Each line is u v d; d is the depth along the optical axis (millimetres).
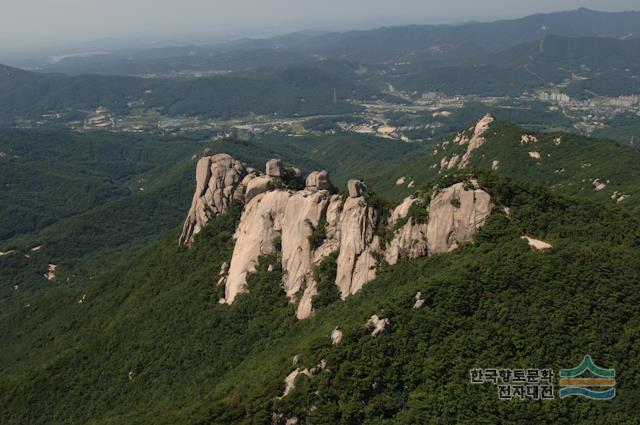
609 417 67500
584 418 68125
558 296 78250
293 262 111625
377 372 72125
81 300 163625
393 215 104438
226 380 94000
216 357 106562
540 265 81812
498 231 93250
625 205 158875
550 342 73688
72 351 129125
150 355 115125
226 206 143000
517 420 67812
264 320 108500
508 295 78812
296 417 72125
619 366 71938
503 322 76188
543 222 94812
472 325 76500
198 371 105000
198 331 114312
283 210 118625
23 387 120938
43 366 129000
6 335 167500
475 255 88938
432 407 68688
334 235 107688
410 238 98062
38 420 112000
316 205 111312
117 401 107625
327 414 70062
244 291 116500
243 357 103250
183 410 86812
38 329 162375
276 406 73000
